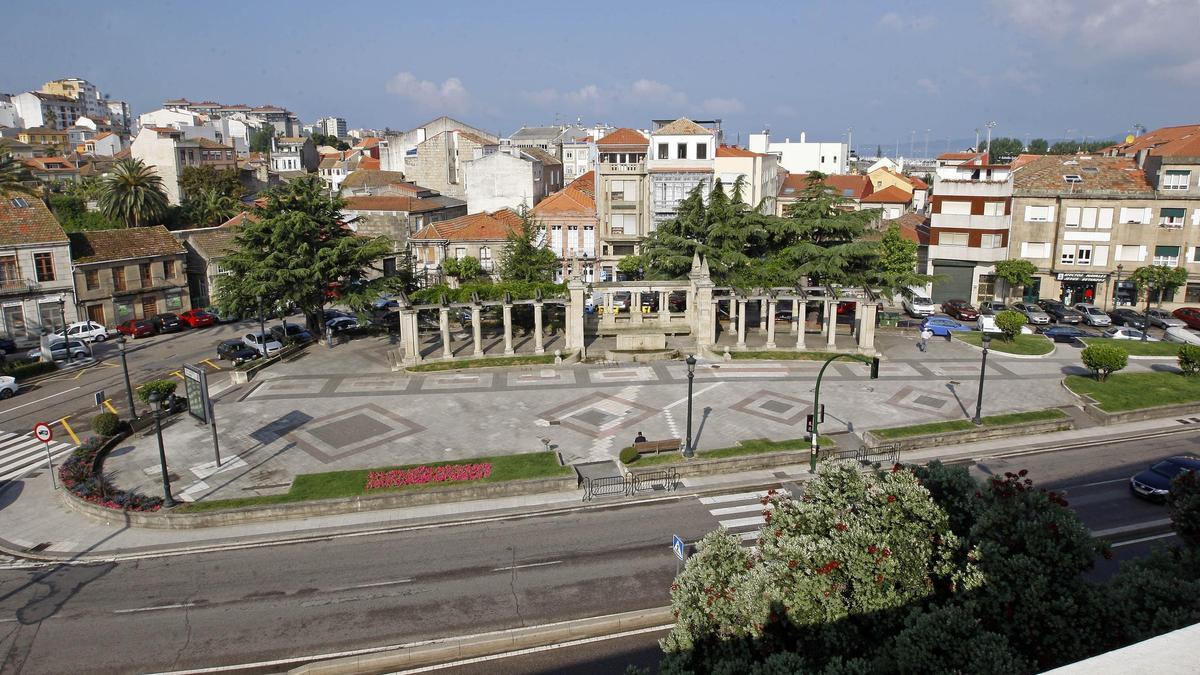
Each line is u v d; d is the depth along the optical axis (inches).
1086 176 2760.8
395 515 1209.4
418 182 4284.0
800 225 2299.5
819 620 575.2
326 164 6013.8
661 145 2940.5
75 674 831.1
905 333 2305.6
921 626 522.6
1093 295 2746.1
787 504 682.8
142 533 1170.6
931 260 2851.9
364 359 2087.8
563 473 1314.0
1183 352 1823.3
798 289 2075.5
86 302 2490.2
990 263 2775.6
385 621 914.1
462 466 1334.9
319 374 1952.5
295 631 898.7
